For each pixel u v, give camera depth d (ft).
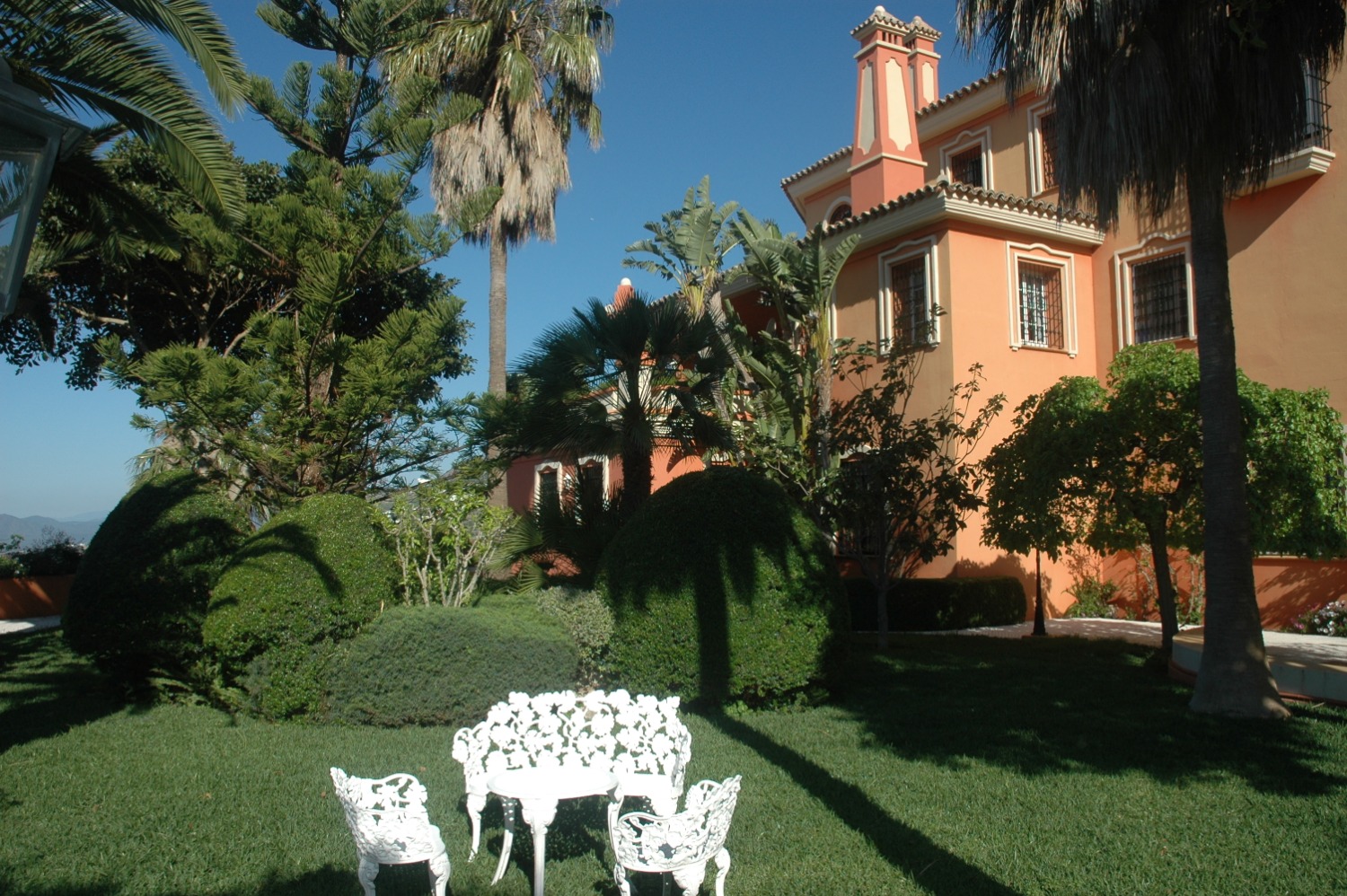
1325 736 21.66
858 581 47.29
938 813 16.99
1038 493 30.86
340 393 33.65
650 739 16.80
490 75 57.06
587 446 34.17
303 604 24.40
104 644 27.22
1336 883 13.71
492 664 24.32
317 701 24.56
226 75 22.70
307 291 31.81
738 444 39.29
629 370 34.17
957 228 46.73
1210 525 24.84
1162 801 17.51
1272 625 40.63
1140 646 37.47
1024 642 39.37
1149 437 28.99
